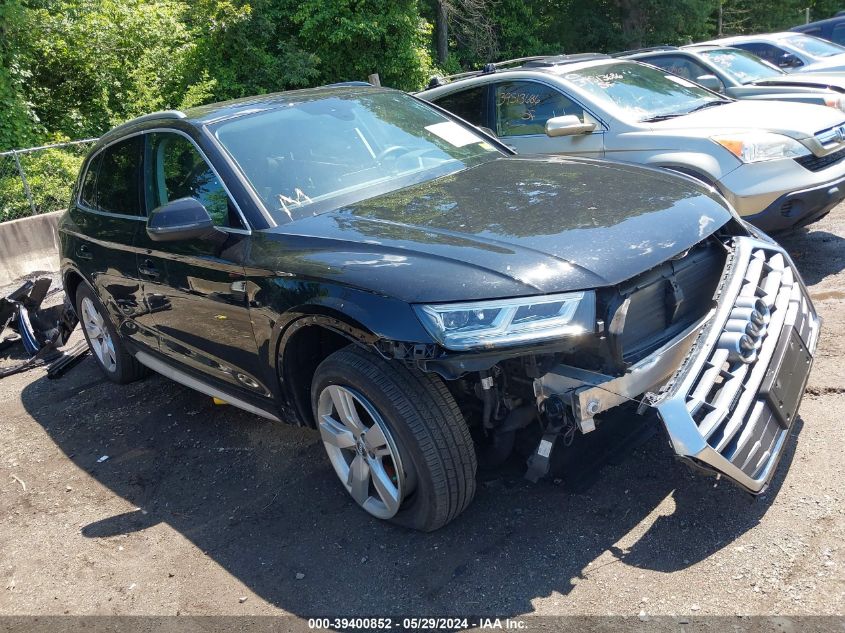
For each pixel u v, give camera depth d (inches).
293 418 136.8
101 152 192.1
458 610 105.5
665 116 244.1
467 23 923.4
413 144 163.0
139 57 585.6
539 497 127.2
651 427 136.5
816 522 110.0
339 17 685.9
